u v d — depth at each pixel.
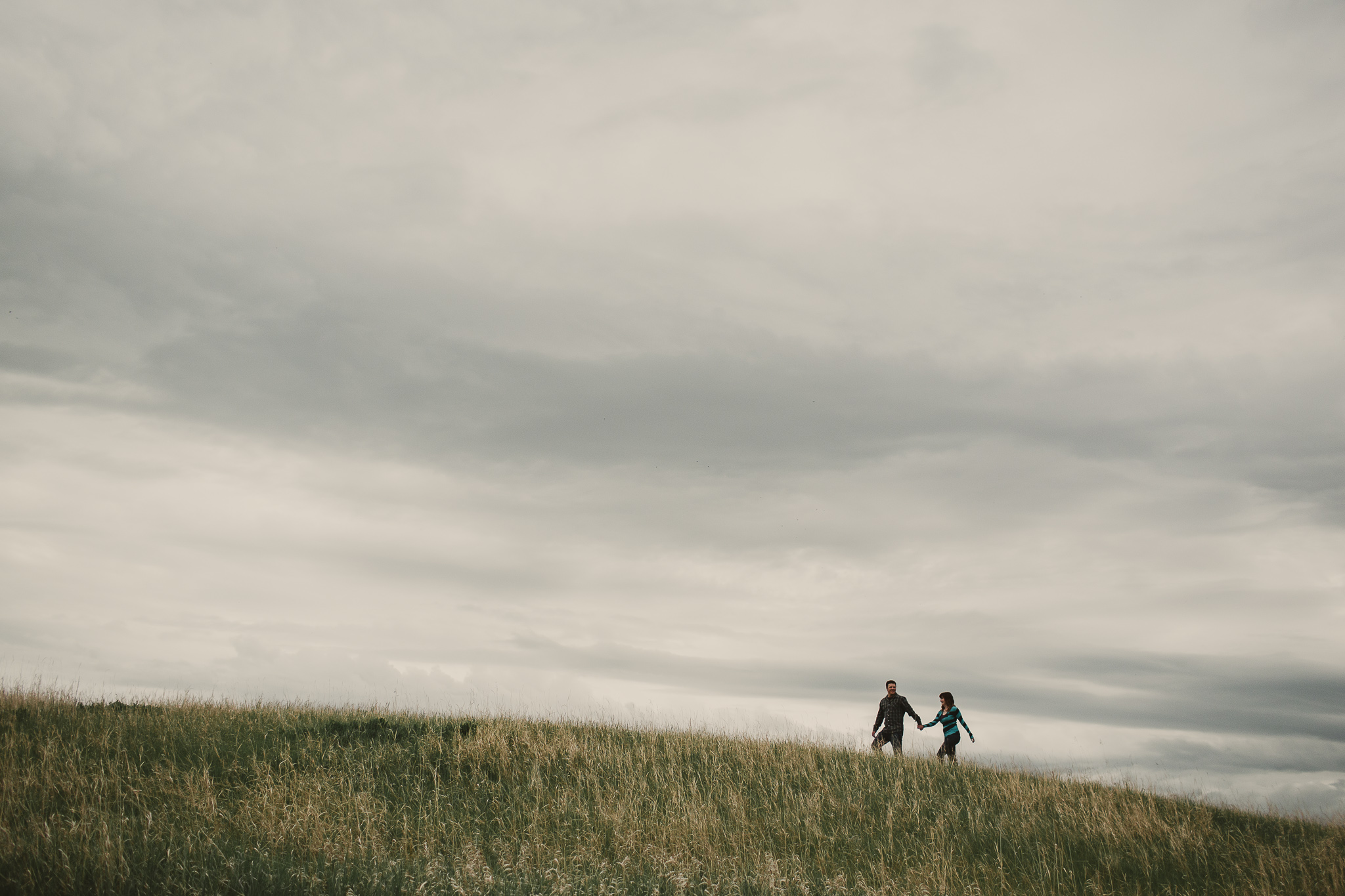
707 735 15.86
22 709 12.20
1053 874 9.81
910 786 13.06
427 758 12.10
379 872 7.37
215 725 12.52
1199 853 10.61
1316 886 9.48
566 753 13.09
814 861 9.85
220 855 7.25
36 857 6.65
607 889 7.64
